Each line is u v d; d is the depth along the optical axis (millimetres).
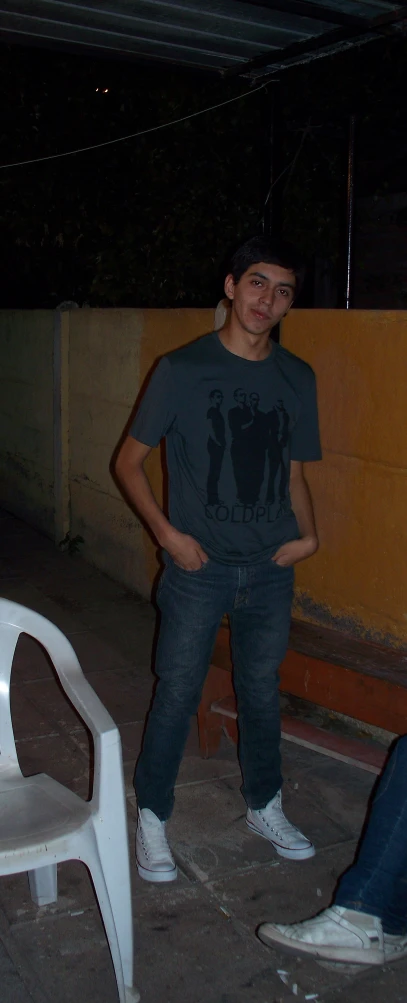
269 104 4660
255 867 2840
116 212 7035
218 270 7066
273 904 2660
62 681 2359
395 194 7133
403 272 7176
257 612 2621
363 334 3498
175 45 4113
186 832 3027
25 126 6934
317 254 7160
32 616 2465
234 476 2424
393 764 2354
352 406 3590
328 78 6398
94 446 5984
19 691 4168
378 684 2850
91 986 2316
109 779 2172
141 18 3744
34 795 2299
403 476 3387
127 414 5449
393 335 3365
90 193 7055
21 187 7051
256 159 6895
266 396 2434
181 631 2566
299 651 3133
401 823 2303
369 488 3551
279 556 2568
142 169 6930
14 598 5496
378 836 2330
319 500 3822
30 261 7633
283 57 4137
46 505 6953
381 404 3447
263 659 2684
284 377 2477
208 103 6668
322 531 3834
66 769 3430
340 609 3783
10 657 2508
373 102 6426
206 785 3334
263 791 2885
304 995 2316
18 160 6996
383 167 6969
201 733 3492
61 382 6340
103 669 4445
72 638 4852
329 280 7613
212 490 2434
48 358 6582
